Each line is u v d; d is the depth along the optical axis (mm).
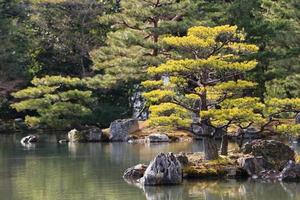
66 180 32938
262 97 54156
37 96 57375
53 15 69812
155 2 55531
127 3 55500
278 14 53094
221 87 33781
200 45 33469
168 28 52719
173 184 31438
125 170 35812
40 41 69875
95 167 37250
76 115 60281
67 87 67688
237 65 33219
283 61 49438
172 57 51094
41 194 29359
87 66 71375
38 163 39344
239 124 35406
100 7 70750
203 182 31875
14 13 71312
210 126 34188
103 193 29422
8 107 68125
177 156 33750
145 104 59938
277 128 34094
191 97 35781
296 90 48562
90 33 70750
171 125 33844
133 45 53031
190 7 53969
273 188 30094
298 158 34188
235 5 54094
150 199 27984
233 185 30953
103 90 68875
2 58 65750
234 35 34625
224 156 35156
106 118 65062
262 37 52438
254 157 33469
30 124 59219
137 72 53844
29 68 69875
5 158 42000
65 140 54375
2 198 28625
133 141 52719
